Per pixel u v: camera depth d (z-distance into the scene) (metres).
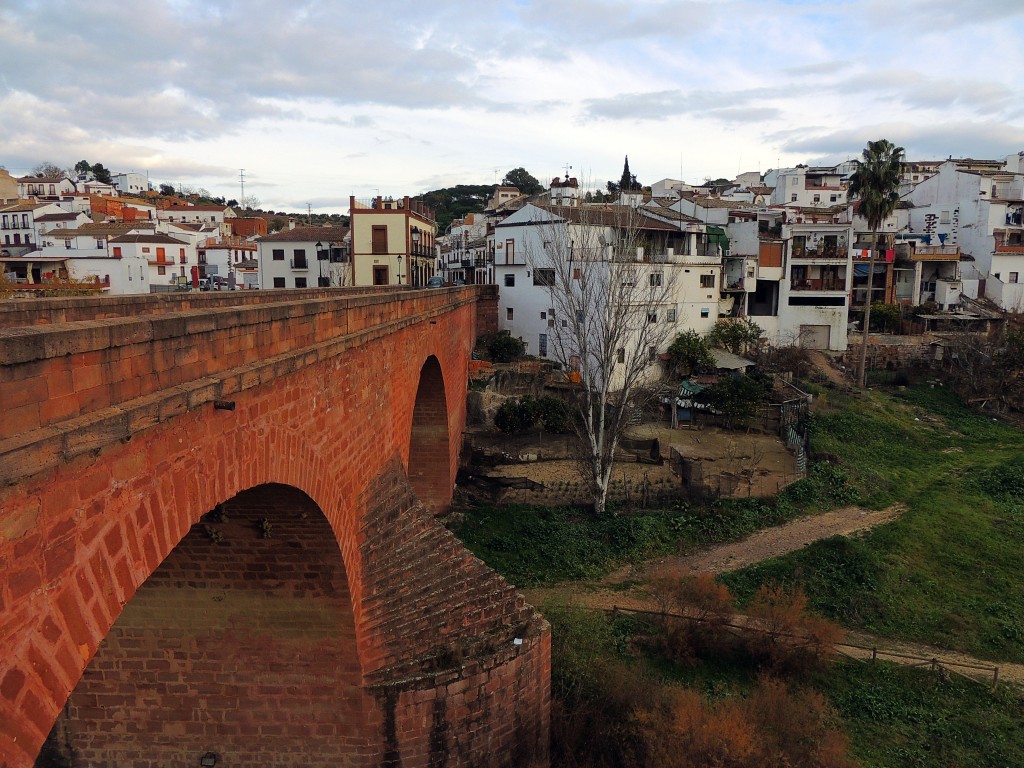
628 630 22.38
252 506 11.40
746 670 20.98
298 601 13.57
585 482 32.25
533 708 15.63
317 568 13.08
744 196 94.81
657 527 29.09
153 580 13.48
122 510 6.26
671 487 31.86
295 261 66.75
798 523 30.27
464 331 38.81
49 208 79.81
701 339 49.53
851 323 62.09
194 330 7.55
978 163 90.25
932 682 20.61
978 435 42.91
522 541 28.08
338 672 14.40
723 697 19.55
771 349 53.16
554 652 18.73
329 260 66.19
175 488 7.15
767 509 30.77
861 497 32.66
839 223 62.94
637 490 31.58
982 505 32.06
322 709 14.55
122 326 6.26
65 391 5.56
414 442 29.84
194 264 70.94
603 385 31.78
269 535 12.31
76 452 5.46
